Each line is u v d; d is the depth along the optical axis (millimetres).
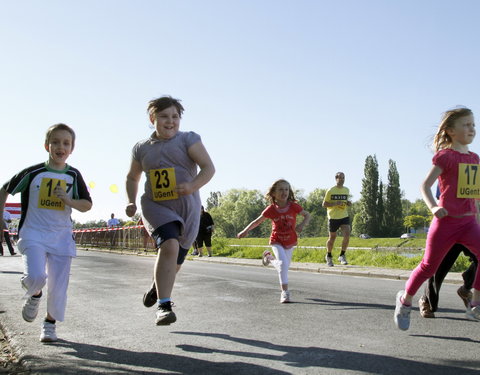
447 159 4398
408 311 4543
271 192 7109
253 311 6059
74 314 5887
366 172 114062
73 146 4574
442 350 4059
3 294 7625
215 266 13742
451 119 4500
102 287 8523
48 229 4367
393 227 111812
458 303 6488
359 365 3662
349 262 13867
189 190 4215
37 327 5141
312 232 128000
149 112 4469
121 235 26141
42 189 4391
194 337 4641
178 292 7832
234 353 4039
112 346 4324
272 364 3713
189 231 4453
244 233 7227
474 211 4438
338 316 5676
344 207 12984
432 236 4414
